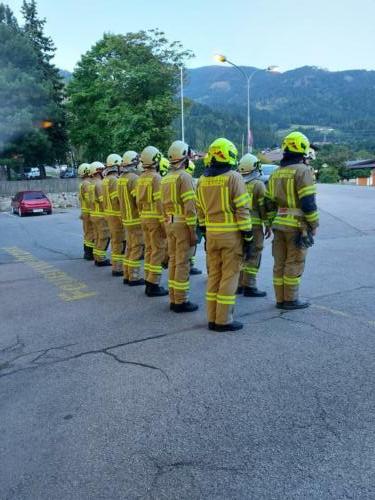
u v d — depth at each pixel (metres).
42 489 2.86
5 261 11.23
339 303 6.20
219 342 4.98
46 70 45.03
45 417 3.66
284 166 5.82
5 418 3.69
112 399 3.87
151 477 2.90
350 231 12.98
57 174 65.38
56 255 12.01
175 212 6.02
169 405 3.71
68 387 4.15
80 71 40.16
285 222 5.80
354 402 3.62
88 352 4.94
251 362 4.42
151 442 3.24
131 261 7.88
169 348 4.89
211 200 5.17
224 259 5.23
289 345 4.80
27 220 23.83
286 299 6.01
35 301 7.20
